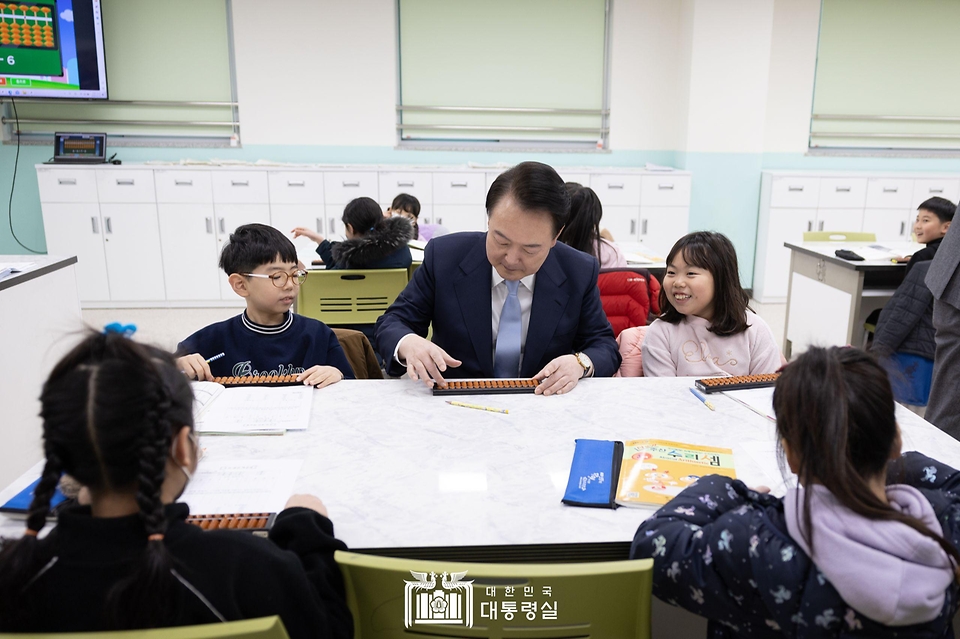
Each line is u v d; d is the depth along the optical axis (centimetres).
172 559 70
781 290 546
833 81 553
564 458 120
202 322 467
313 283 299
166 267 492
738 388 152
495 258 148
